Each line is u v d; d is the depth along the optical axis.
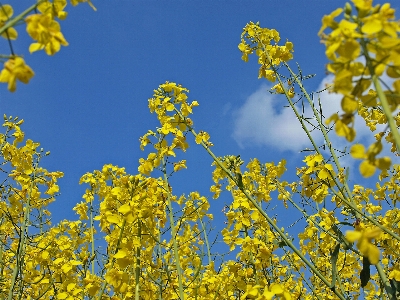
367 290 5.83
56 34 1.65
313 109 4.20
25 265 4.35
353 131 1.47
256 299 2.74
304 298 4.98
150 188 3.88
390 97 1.54
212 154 4.03
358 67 1.47
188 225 4.87
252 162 4.80
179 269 3.71
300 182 4.41
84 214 5.41
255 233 4.46
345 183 3.77
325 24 1.51
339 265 5.12
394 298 2.95
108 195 3.90
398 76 1.45
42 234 4.48
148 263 3.79
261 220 4.46
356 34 1.42
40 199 4.89
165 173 4.19
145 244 3.87
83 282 3.87
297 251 3.14
